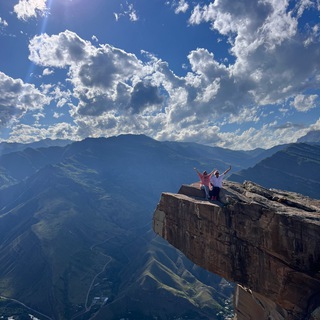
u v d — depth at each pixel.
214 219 24.98
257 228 22.34
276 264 21.48
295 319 20.61
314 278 20.23
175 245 28.48
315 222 20.22
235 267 23.61
